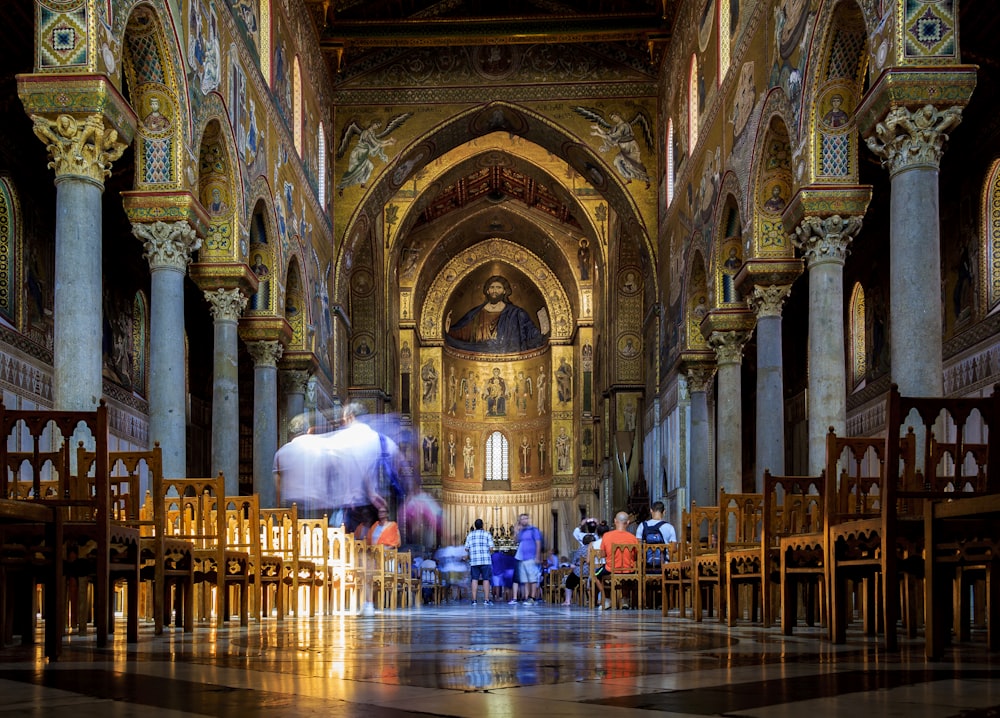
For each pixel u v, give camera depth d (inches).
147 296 1082.7
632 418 1390.3
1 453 287.4
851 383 1066.1
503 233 1930.4
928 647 239.9
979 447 289.1
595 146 1176.8
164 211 576.4
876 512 316.8
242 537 511.5
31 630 314.7
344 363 1218.0
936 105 458.0
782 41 640.4
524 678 189.8
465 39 1090.1
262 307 832.3
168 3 553.9
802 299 1231.5
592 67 1181.1
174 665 221.0
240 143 711.7
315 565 603.8
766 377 706.2
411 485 1763.0
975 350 788.0
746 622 468.1
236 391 705.0
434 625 440.1
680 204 1013.2
